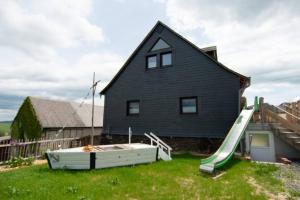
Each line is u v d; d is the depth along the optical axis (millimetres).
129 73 17406
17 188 5582
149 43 16719
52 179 6605
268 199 5188
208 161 8539
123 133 16891
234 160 10055
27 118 22750
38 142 11938
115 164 8789
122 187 5969
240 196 5312
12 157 10398
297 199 5191
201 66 14047
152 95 15945
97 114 32250
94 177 7062
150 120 15758
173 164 9320
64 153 8203
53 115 24484
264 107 11820
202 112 13625
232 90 12750
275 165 9219
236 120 11625
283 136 10648
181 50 15047
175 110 14734
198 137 13492
